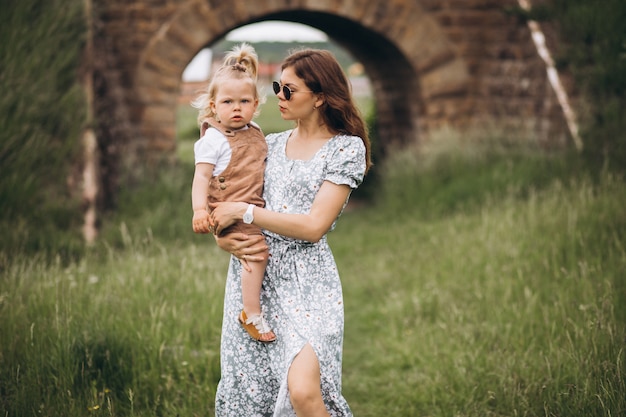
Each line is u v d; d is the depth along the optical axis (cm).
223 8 1062
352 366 505
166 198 926
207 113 310
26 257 608
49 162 781
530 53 1062
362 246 867
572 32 904
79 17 897
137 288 498
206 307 488
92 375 394
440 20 1134
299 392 272
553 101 997
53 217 744
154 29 1049
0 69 789
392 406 432
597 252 560
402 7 1117
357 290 687
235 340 302
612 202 637
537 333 459
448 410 407
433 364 465
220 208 288
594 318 428
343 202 293
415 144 1209
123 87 1053
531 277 549
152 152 1067
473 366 440
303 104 296
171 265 558
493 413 388
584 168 827
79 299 454
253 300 294
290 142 309
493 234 670
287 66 299
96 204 827
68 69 856
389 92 1328
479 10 1139
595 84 848
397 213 1011
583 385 366
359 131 301
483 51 1153
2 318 414
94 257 617
